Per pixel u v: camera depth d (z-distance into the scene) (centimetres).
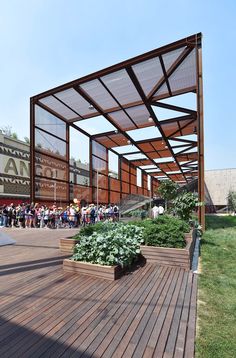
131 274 488
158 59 1179
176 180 4919
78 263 490
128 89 1416
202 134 1138
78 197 1966
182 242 584
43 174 1599
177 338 261
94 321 295
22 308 329
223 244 829
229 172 3575
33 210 1501
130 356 230
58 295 376
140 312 321
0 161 2027
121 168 2895
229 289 409
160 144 2383
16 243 848
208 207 3566
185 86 1379
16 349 239
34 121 1534
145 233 610
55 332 270
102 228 673
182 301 357
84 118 1788
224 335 270
